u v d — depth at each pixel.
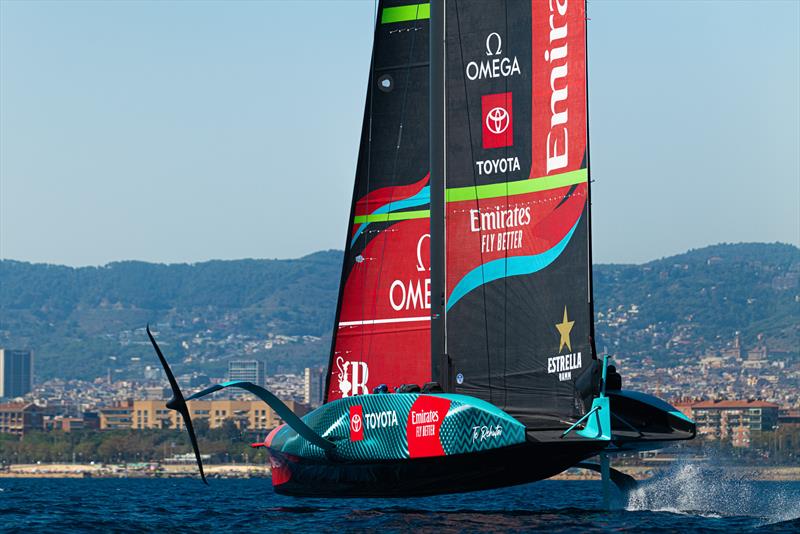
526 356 66.00
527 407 65.81
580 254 64.25
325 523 70.25
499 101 67.94
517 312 66.44
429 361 78.25
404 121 80.06
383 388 70.75
